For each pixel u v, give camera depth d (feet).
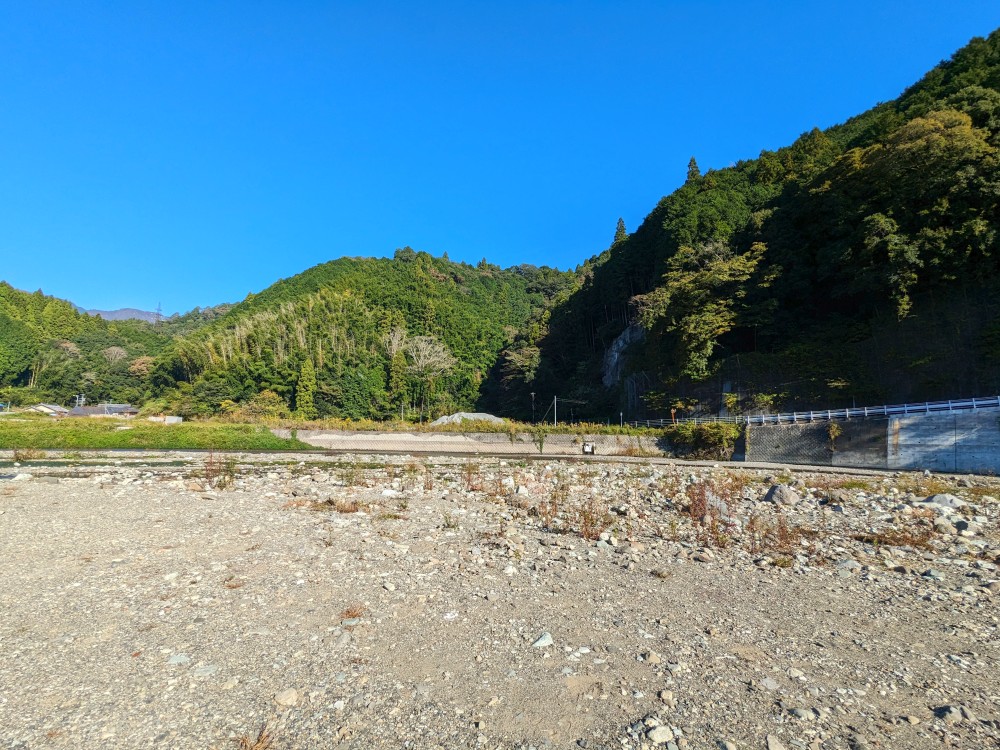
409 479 71.41
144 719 15.56
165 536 37.55
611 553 35.06
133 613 23.53
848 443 106.11
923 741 15.12
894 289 126.11
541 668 19.25
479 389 341.62
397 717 15.90
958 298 120.67
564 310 325.62
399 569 30.63
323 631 22.06
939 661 20.40
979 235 117.39
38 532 38.34
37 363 347.56
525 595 26.78
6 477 69.72
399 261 572.51
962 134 122.83
